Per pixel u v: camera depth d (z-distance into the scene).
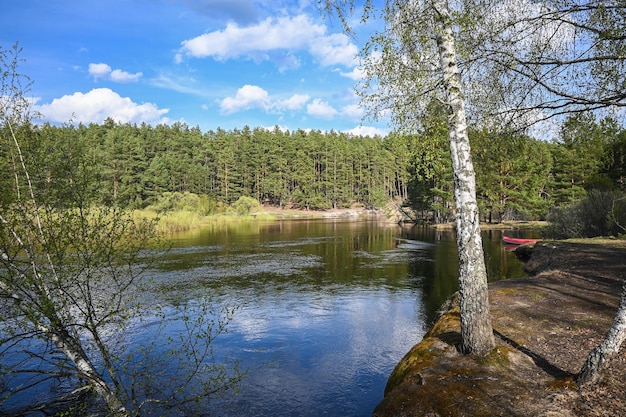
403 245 28.44
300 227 48.09
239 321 11.10
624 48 6.24
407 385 5.34
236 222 58.59
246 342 9.57
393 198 85.00
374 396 7.03
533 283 11.53
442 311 10.16
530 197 43.09
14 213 4.83
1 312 4.76
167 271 18.12
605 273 12.31
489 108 7.47
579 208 25.92
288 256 23.03
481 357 5.72
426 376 5.41
